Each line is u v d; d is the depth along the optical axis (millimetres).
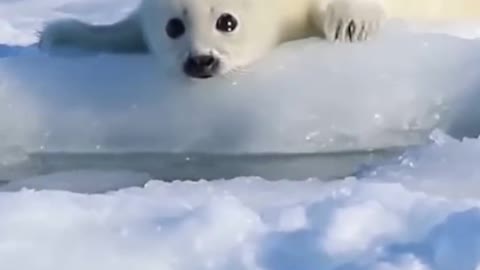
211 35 8312
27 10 16000
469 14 9984
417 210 5453
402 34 8711
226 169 7977
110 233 5324
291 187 6691
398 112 8211
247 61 8406
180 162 8266
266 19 8586
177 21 8398
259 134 8219
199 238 5219
